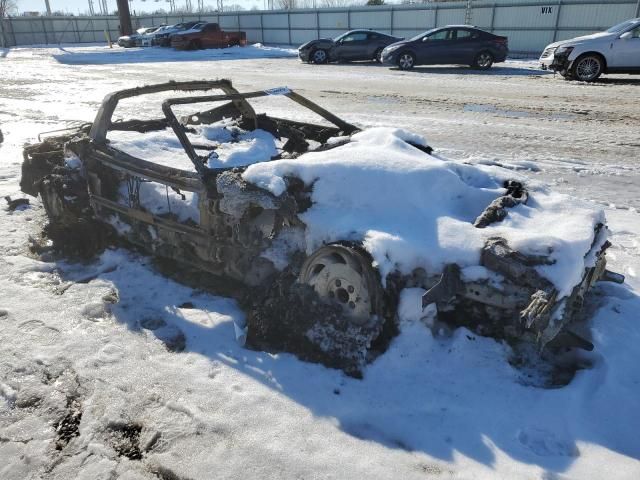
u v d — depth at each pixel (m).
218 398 2.79
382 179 3.48
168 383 2.92
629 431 2.58
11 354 3.18
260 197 3.28
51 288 4.02
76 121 10.20
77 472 2.37
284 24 34.34
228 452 2.45
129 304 3.77
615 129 9.11
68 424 2.65
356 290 3.00
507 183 3.99
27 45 43.81
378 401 2.77
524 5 23.52
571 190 6.25
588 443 2.50
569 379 2.96
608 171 6.96
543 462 2.39
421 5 27.14
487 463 2.39
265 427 2.59
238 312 3.66
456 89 13.44
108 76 17.78
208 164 4.30
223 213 3.62
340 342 3.05
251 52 28.64
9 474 2.36
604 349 3.17
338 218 3.32
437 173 3.63
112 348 3.24
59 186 4.67
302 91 13.43
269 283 3.64
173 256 4.12
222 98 4.43
